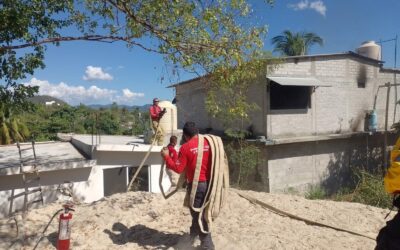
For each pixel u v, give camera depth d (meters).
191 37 7.46
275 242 5.52
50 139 30.98
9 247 5.55
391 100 22.38
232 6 7.48
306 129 18.58
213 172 4.84
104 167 13.90
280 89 18.20
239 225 6.29
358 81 20.56
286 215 6.84
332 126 19.53
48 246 5.57
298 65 18.16
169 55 7.57
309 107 18.72
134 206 6.98
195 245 5.21
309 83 17.23
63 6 8.28
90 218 6.49
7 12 7.39
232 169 18.22
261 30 7.80
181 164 4.86
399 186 3.46
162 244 5.51
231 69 7.96
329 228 6.36
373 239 5.93
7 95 8.16
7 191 11.78
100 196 13.76
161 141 14.96
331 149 19.53
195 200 4.89
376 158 21.28
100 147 13.44
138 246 5.47
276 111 17.62
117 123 35.91
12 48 7.29
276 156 17.70
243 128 18.41
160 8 7.20
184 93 23.42
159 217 6.59
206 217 4.85
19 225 6.37
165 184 14.99
